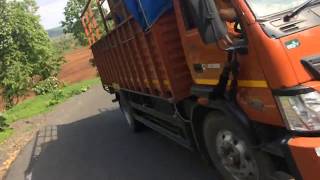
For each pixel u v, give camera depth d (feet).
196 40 11.45
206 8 9.38
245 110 10.25
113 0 15.94
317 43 8.80
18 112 49.78
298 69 8.62
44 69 75.31
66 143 25.21
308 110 8.48
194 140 13.43
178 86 12.98
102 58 24.68
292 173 9.03
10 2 71.05
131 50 16.37
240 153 10.85
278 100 8.91
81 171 18.49
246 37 9.34
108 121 28.99
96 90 54.54
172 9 12.59
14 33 71.26
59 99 53.26
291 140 8.83
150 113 17.90
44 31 75.92
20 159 24.13
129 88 20.17
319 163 8.41
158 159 17.17
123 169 17.15
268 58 8.87
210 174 14.11
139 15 13.42
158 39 12.67
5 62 70.74
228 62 10.05
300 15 9.12
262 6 9.31
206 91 11.23
